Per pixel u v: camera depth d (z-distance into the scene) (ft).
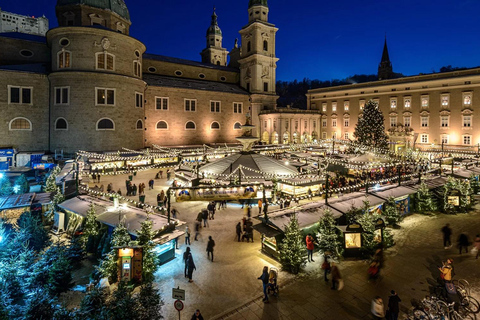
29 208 69.62
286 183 98.02
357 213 62.18
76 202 69.21
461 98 170.40
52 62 149.07
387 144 179.73
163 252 53.16
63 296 43.04
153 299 35.09
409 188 83.10
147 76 199.21
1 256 44.50
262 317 38.40
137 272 45.60
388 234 59.06
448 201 79.71
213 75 241.76
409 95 192.95
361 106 219.61
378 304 36.60
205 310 39.99
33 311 31.73
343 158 147.95
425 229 68.28
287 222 55.42
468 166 119.96
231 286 45.80
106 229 58.39
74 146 144.36
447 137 177.17
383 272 49.14
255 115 234.17
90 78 143.84
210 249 53.98
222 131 218.79
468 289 41.45
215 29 298.56
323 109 246.47
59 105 144.46
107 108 148.25
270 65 240.53
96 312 32.86
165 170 147.23
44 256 46.09
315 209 62.75
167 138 192.13
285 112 223.51
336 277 44.01
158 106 187.32
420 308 38.83
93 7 163.22
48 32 144.66
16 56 162.71
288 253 49.96
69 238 64.23
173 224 56.85
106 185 112.16
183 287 45.60
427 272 48.98
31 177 119.75
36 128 148.05
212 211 77.05
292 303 41.27
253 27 232.12
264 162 111.96
